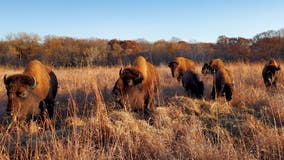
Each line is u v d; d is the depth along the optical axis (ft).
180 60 47.03
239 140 17.85
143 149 16.76
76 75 40.16
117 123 19.34
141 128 19.20
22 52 131.34
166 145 17.10
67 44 118.42
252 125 19.76
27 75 22.30
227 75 30.58
